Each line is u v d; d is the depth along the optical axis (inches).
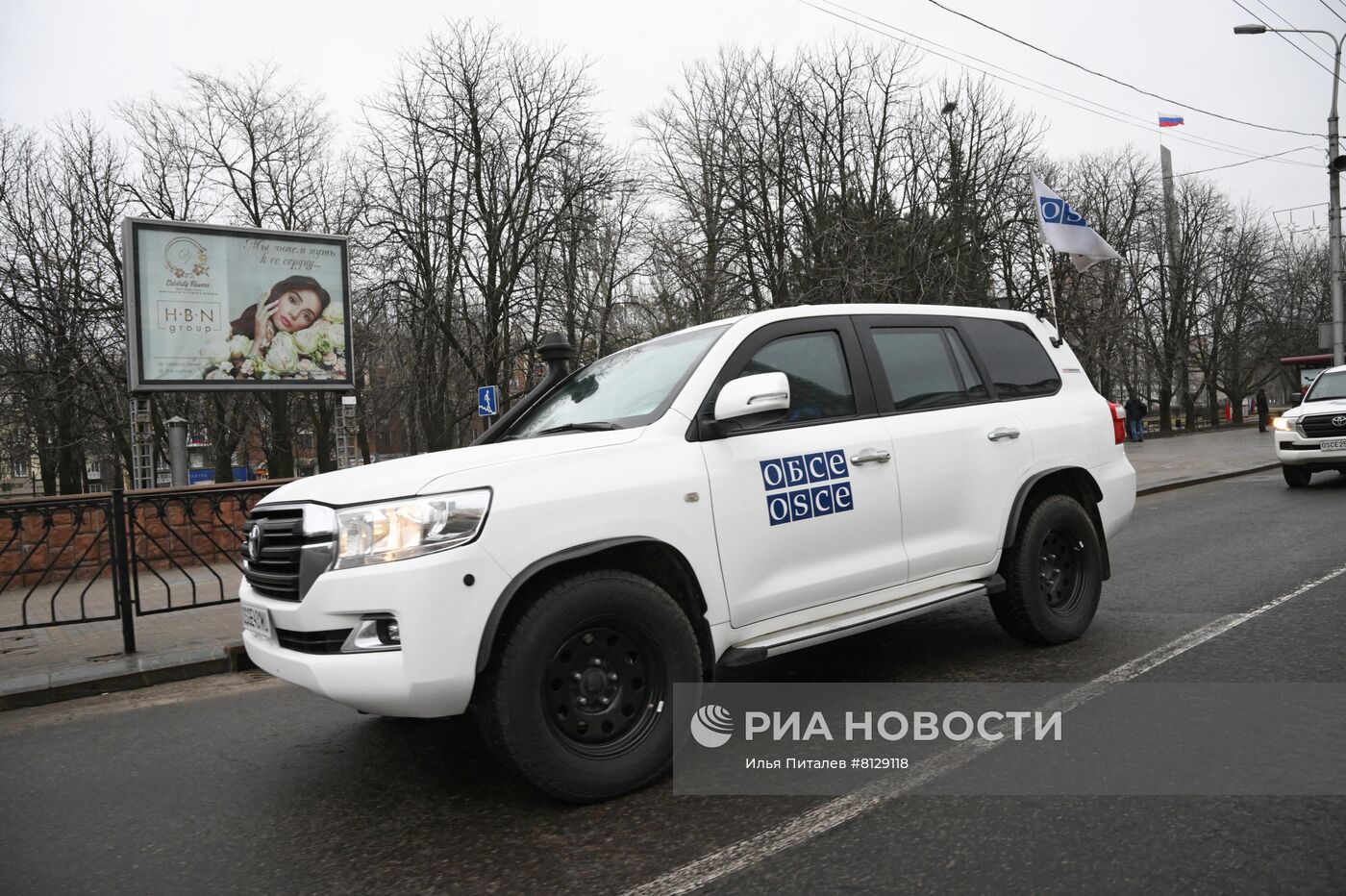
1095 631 202.4
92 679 216.2
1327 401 499.5
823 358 161.8
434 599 113.7
